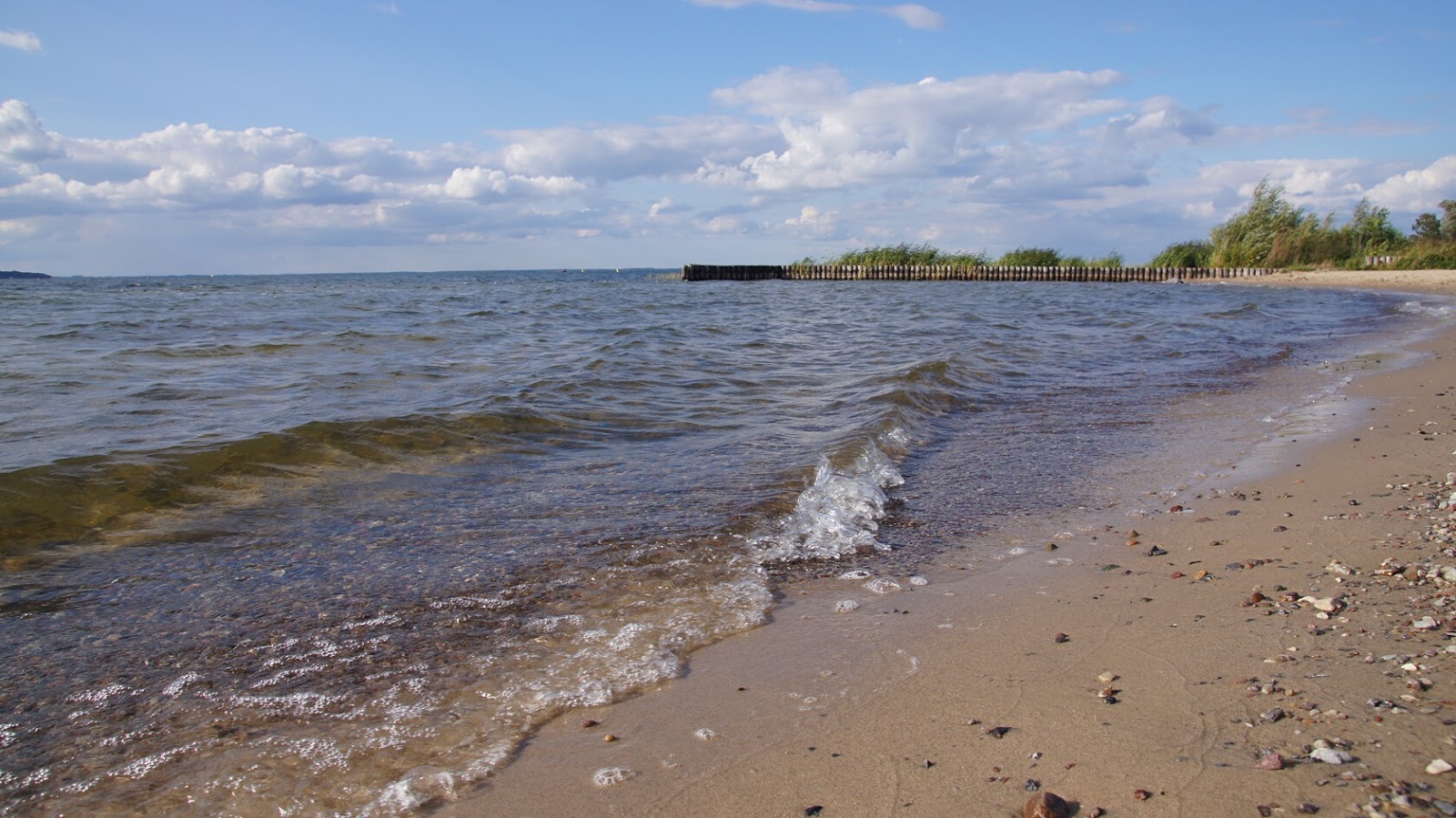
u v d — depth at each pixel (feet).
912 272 185.68
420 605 12.59
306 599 12.83
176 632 11.65
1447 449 21.07
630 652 11.02
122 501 17.49
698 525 16.43
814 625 11.96
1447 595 11.74
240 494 18.30
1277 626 11.11
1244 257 161.68
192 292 143.33
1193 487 19.25
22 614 12.26
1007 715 9.16
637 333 55.72
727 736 8.95
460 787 8.09
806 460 21.29
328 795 8.00
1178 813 7.21
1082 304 92.48
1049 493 19.10
